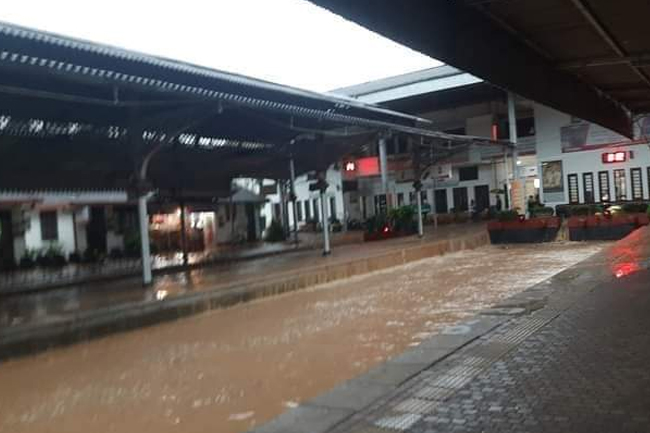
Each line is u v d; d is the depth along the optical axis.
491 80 7.59
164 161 19.12
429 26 6.22
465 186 37.19
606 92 13.20
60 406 6.37
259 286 13.00
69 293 13.30
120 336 10.02
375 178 38.72
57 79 10.81
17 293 13.95
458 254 20.50
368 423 4.08
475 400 4.34
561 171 31.94
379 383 4.95
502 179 35.62
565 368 4.93
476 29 7.14
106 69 10.59
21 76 10.63
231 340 9.16
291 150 20.80
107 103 11.12
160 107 13.04
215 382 6.81
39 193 17.12
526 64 8.64
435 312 10.36
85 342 9.64
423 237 23.45
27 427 5.77
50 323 9.29
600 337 5.85
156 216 25.72
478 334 6.42
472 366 5.22
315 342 8.56
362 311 10.91
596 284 9.03
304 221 40.50
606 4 6.88
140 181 13.22
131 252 22.86
